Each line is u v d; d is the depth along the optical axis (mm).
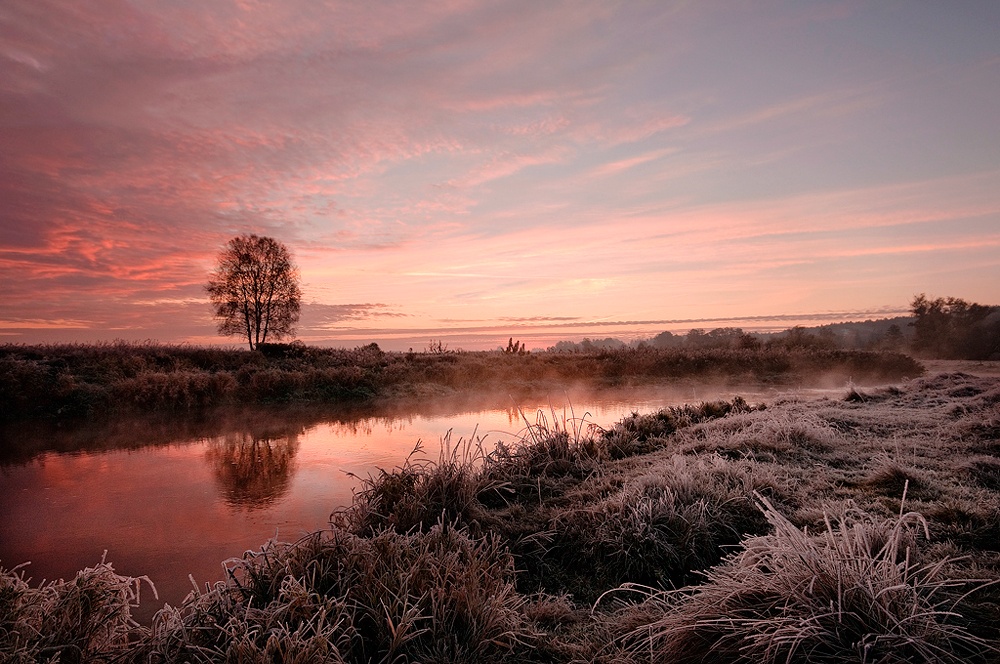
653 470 6305
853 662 2484
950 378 12828
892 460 6230
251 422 12891
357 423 12773
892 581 2793
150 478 8062
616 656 3070
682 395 18047
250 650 2691
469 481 5918
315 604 3121
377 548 3887
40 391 13680
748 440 7262
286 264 32812
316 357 24250
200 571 4996
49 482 7875
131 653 2938
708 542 4535
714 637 2865
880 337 50375
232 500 7016
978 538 3932
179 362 19000
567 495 6066
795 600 2820
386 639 3070
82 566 5102
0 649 2639
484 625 3252
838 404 11172
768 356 26766
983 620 2875
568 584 4430
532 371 22859
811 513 4703
